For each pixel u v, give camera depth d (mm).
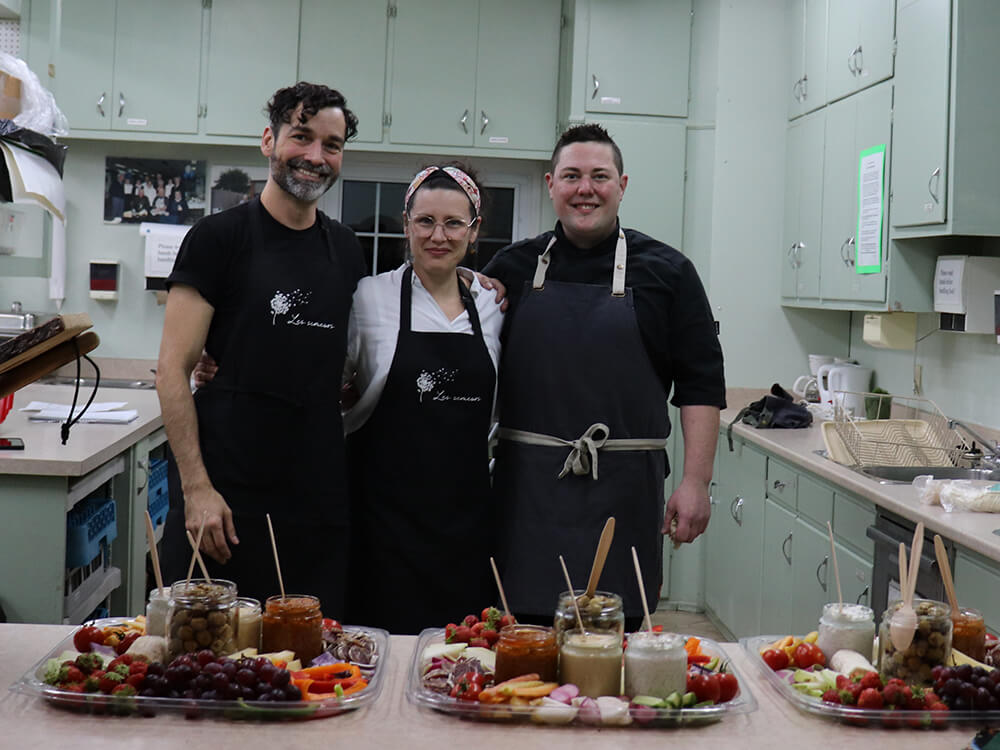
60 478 2891
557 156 2430
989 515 2594
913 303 3814
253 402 2213
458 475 2346
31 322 4844
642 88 4812
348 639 1590
